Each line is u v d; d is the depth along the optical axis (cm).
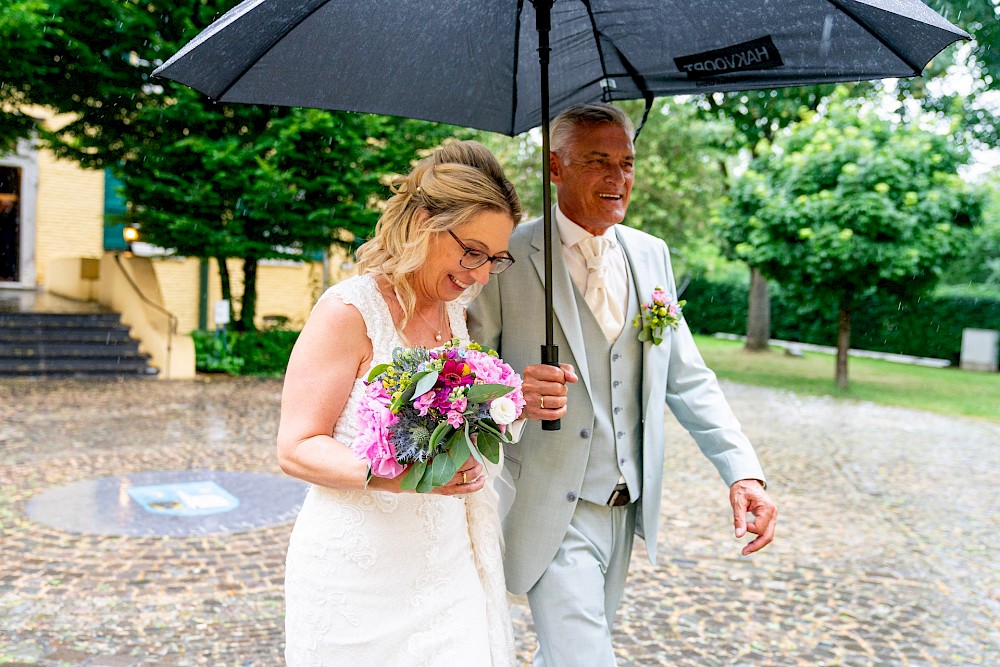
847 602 475
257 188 1252
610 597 251
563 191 238
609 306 240
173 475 699
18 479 676
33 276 1923
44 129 1333
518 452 237
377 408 152
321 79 215
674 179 1869
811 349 2283
